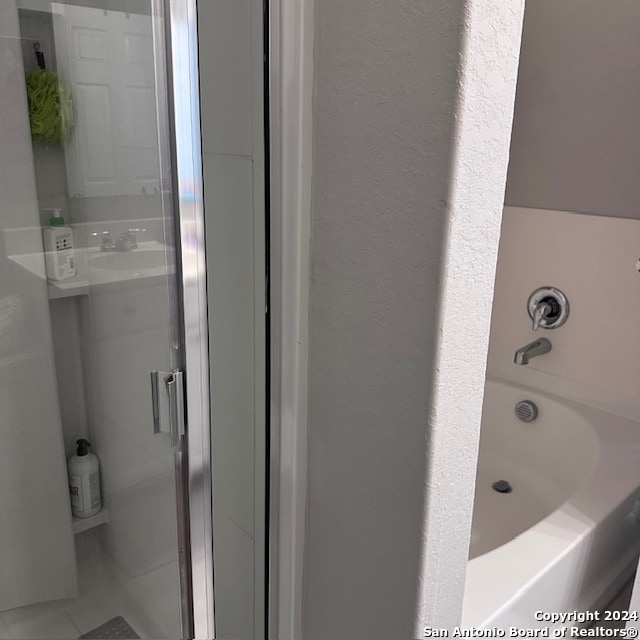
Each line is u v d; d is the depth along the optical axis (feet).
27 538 4.31
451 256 2.09
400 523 2.45
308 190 2.51
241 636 3.40
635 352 6.04
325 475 2.77
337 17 2.24
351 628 2.80
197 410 3.01
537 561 4.17
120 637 4.00
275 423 2.83
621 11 5.45
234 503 3.18
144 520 3.67
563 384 6.63
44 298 3.84
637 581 4.35
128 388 3.57
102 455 4.05
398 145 2.14
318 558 2.92
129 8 2.81
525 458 6.85
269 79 2.42
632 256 5.90
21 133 3.61
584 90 5.87
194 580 3.23
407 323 2.25
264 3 2.36
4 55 3.55
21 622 4.28
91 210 3.52
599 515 4.70
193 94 2.59
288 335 2.67
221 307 2.92
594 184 6.03
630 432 5.92
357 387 2.51
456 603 2.70
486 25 1.95
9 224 3.83
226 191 2.73
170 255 2.86
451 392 2.28
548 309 6.55
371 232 2.31
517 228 6.73
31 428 4.06
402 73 2.08
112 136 3.18
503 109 2.13
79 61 3.26
